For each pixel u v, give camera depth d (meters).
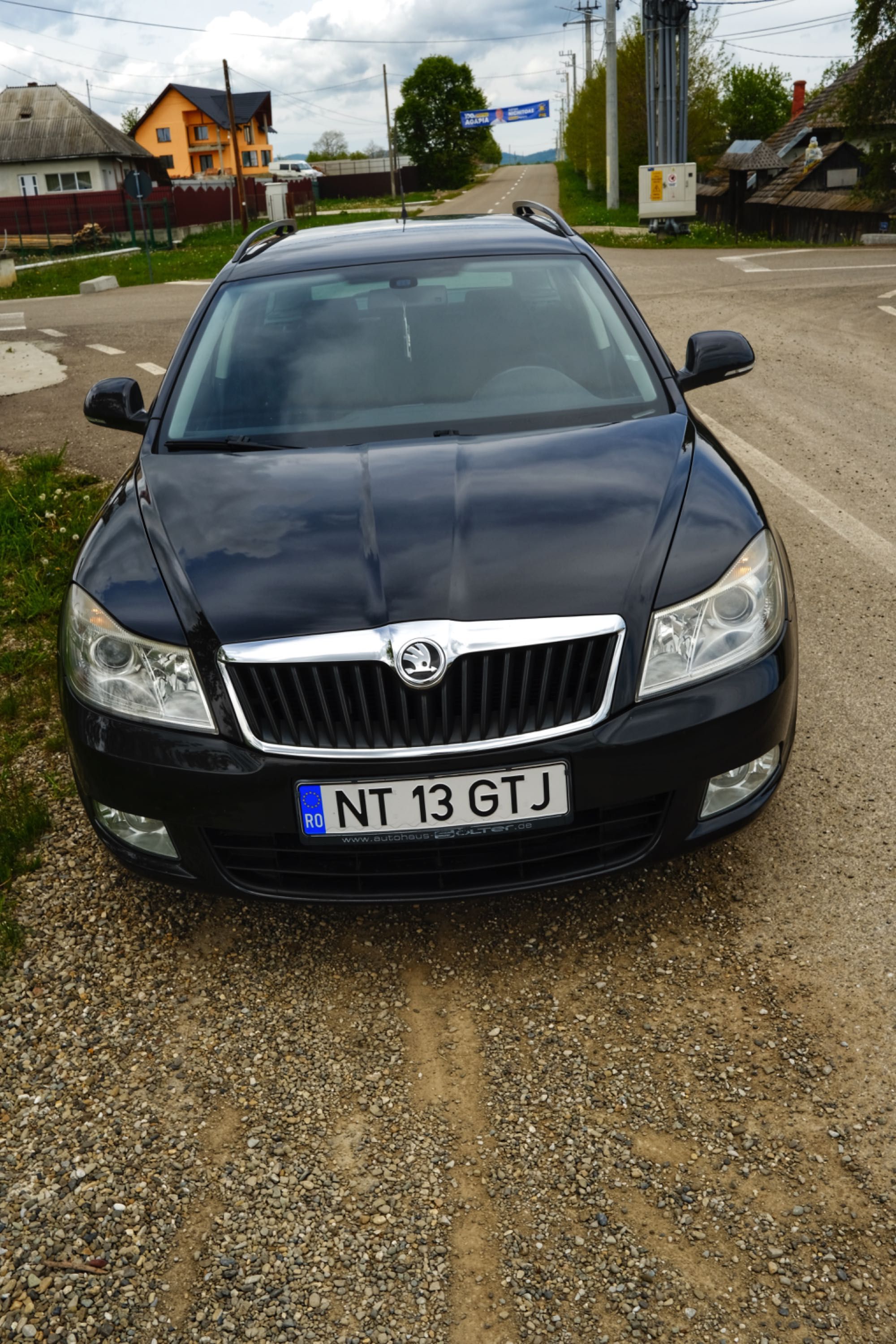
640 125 46.88
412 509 2.49
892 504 5.60
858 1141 2.01
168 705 2.31
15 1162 2.09
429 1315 1.74
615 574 2.29
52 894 2.91
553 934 2.63
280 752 2.24
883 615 4.29
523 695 2.21
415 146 89.31
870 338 10.12
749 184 41.53
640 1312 1.72
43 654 4.41
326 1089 2.23
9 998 2.54
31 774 3.54
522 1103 2.15
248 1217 1.94
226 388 3.19
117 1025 2.44
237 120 71.62
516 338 3.25
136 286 22.88
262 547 2.43
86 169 52.38
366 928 2.70
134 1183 2.03
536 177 82.81
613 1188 1.95
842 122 28.25
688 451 2.74
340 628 2.21
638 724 2.25
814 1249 1.81
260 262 3.73
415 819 2.25
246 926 2.74
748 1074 2.18
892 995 2.36
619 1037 2.30
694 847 2.42
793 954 2.50
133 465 3.12
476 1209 1.93
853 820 2.97
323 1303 1.78
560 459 2.67
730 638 2.33
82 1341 1.74
